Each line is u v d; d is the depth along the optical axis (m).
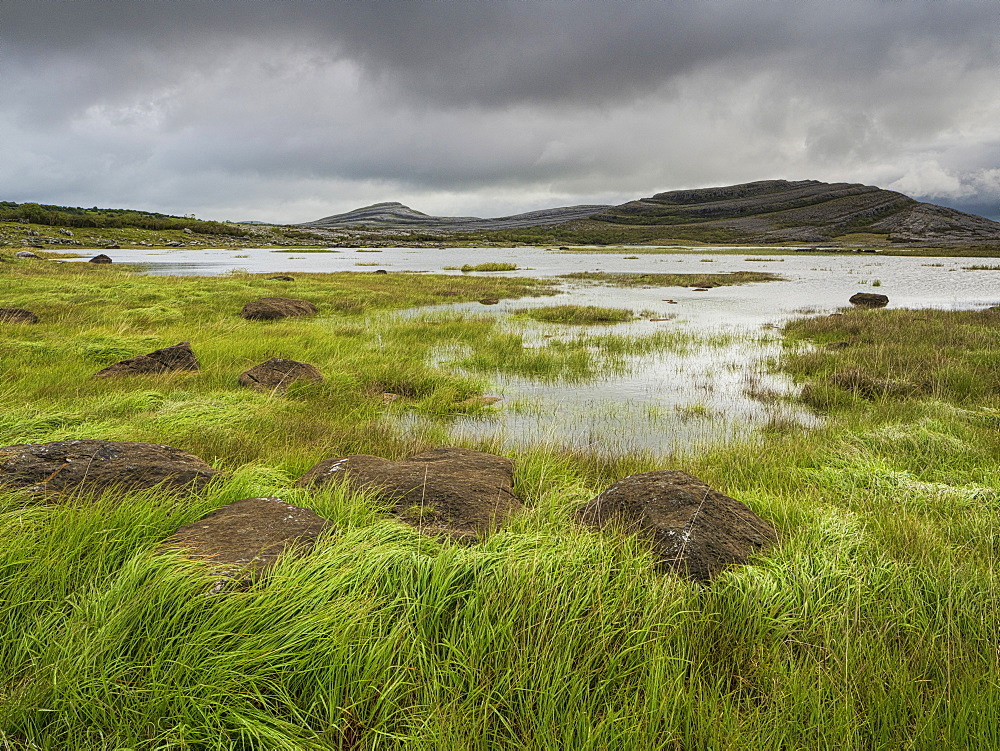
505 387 11.09
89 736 2.02
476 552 3.06
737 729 2.22
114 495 3.59
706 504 3.81
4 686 2.13
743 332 17.70
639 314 22.20
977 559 3.74
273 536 3.15
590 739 2.13
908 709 2.39
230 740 2.08
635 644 2.60
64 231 82.75
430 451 5.42
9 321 14.70
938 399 9.12
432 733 2.12
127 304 19.50
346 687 2.31
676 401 10.05
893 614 2.96
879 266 57.78
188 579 2.57
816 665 2.57
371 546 3.11
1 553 2.70
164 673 2.22
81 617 2.43
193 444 6.09
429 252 93.44
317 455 6.09
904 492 5.18
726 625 2.88
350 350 13.52
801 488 5.51
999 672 2.49
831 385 10.44
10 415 6.25
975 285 36.06
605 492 4.28
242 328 15.84
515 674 2.39
